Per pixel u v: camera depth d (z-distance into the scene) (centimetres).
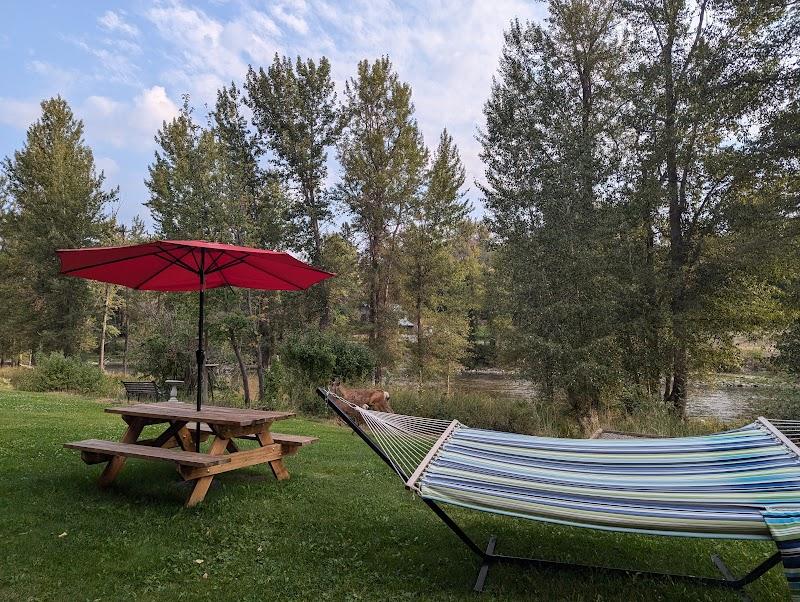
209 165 1802
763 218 1444
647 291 1602
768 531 255
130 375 2644
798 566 240
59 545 370
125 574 333
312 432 959
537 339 1382
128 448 486
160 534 397
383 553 382
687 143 1589
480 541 414
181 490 502
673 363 1634
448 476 333
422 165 2558
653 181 1575
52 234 2825
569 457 371
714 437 402
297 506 474
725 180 1585
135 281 582
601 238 1453
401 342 2564
